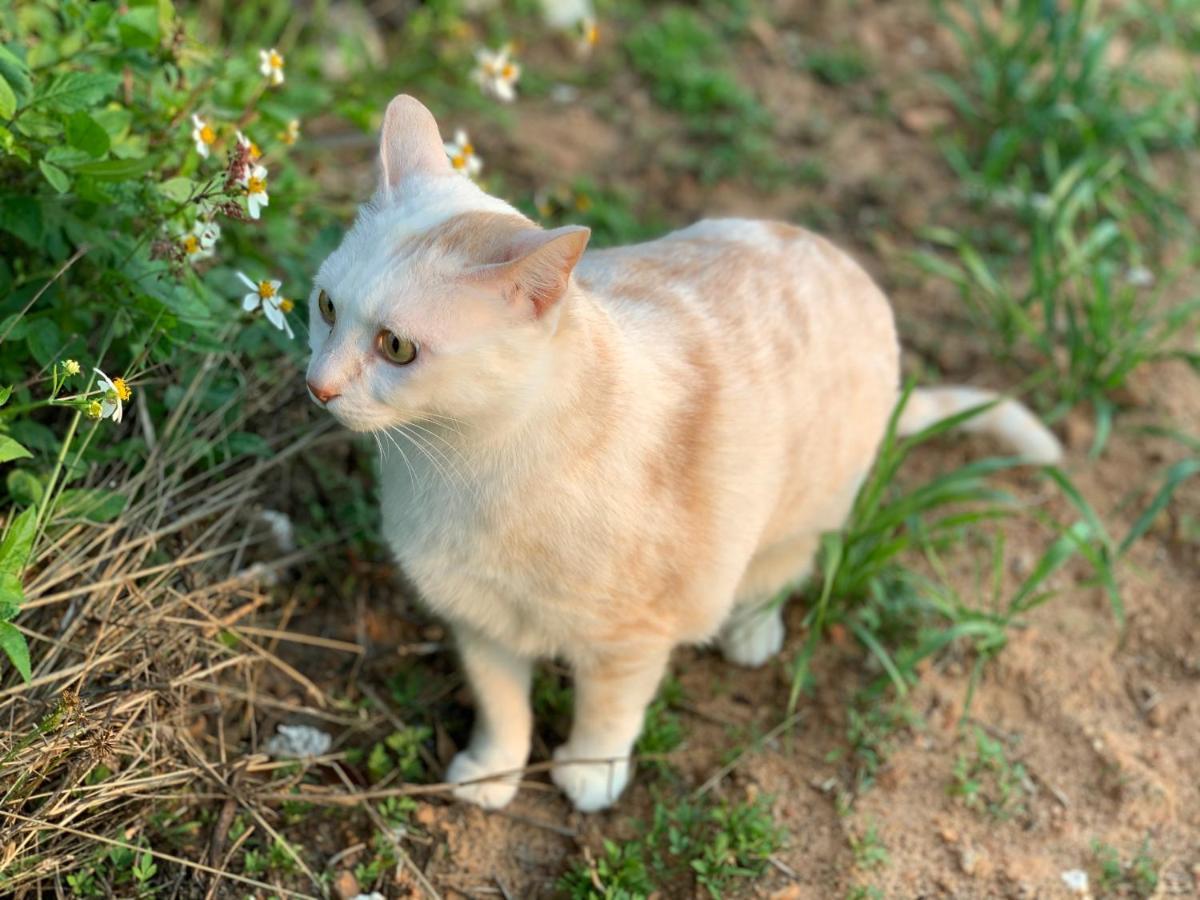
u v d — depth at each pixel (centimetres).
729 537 96
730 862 100
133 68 104
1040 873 101
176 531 103
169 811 98
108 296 99
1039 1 147
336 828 101
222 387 106
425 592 96
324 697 106
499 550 91
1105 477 124
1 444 87
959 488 123
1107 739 108
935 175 148
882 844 102
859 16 164
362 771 104
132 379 100
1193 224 143
